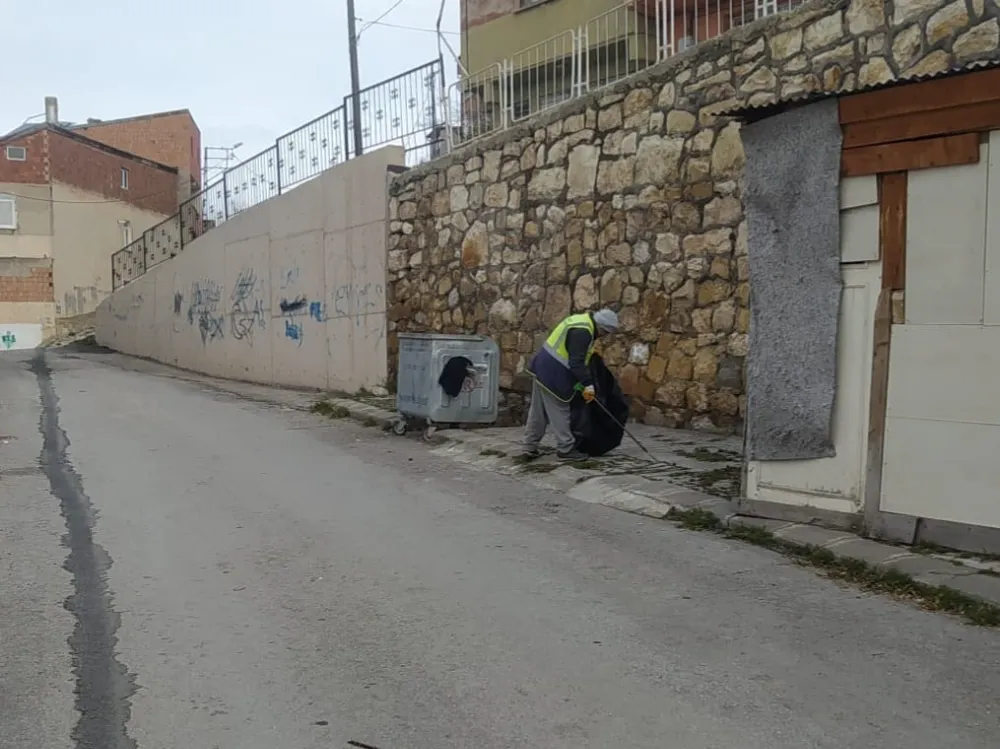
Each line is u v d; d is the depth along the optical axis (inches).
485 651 177.2
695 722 147.6
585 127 433.7
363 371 609.9
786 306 247.3
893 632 184.5
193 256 910.4
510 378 484.7
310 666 171.5
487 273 500.1
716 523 261.1
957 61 293.9
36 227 1510.8
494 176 492.4
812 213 239.8
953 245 218.1
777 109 244.5
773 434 251.3
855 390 237.5
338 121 641.6
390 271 580.1
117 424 486.3
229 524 273.6
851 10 324.5
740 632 185.3
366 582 219.1
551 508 291.1
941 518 222.5
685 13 430.0
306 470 355.9
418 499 305.0
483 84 542.3
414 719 150.2
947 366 220.2
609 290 424.2
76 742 144.0
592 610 198.5
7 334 1494.8
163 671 170.1
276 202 724.0
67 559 240.1
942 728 145.2
